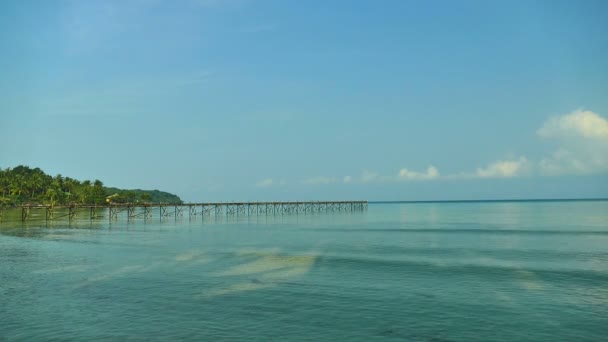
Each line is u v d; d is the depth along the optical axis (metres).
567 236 56.03
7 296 23.30
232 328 18.45
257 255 38.97
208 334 17.73
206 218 115.75
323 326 18.78
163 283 26.64
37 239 52.03
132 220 102.50
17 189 118.81
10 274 29.17
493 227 73.81
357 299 23.09
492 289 25.41
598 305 21.97
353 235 60.34
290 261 35.44
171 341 16.95
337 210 177.50
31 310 20.77
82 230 67.19
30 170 150.75
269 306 21.69
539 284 26.75
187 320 19.45
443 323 19.23
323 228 75.00
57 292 24.20
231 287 25.67
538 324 19.08
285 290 24.98
